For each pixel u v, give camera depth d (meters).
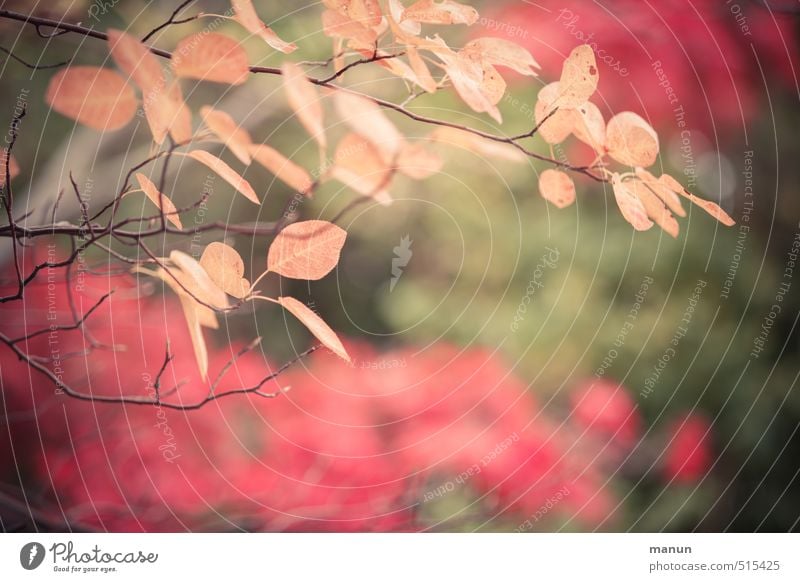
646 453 2.18
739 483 2.21
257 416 1.67
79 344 1.63
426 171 1.16
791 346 2.29
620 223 2.45
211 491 1.54
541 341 2.43
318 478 1.48
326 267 1.07
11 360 1.58
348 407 1.58
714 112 1.84
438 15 1.07
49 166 1.93
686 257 2.28
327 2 1.07
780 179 2.19
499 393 1.62
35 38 1.68
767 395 2.24
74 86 1.08
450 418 1.58
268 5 1.92
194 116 1.85
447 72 1.08
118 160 2.04
